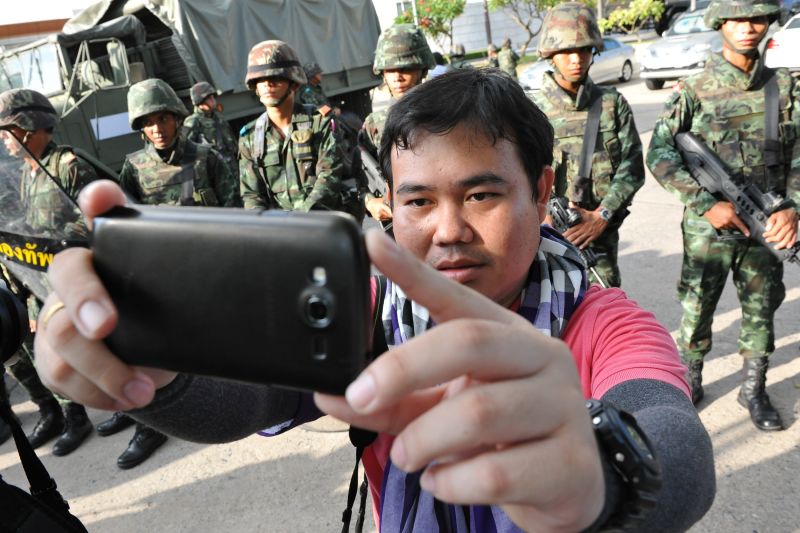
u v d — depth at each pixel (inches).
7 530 35.8
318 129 141.3
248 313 17.5
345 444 118.3
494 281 32.8
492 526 32.3
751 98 101.0
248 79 138.6
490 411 15.2
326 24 345.1
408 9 935.0
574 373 16.8
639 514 19.5
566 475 15.9
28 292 112.8
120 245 18.8
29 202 41.1
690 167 104.7
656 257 183.8
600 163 111.2
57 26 528.1
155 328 18.6
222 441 31.7
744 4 94.4
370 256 15.7
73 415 129.6
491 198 31.5
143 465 121.0
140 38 275.9
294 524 99.3
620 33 967.0
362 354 16.7
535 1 930.1
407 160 32.2
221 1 287.0
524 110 32.2
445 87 32.0
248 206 145.1
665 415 26.4
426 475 16.5
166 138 132.6
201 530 101.2
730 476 96.3
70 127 236.5
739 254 104.8
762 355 106.7
